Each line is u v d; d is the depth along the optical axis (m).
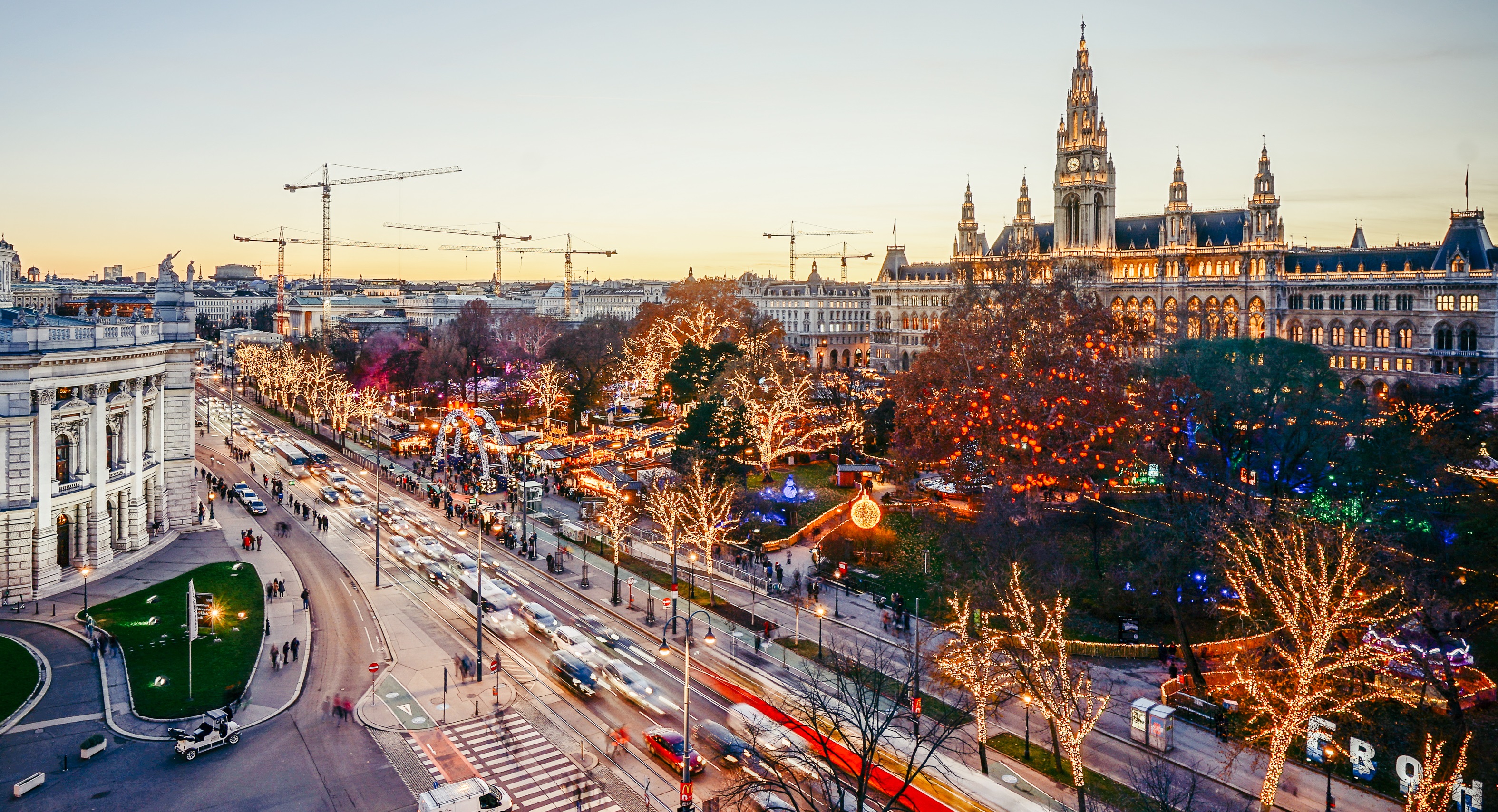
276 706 59.38
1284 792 50.03
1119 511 92.81
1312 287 199.25
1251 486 93.75
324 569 90.12
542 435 157.50
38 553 78.94
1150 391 91.31
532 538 95.94
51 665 64.50
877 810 47.41
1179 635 70.12
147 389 97.50
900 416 104.25
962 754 53.56
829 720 55.62
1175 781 50.97
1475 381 126.25
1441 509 78.25
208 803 47.84
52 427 81.38
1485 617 61.44
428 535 103.50
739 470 109.94
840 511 108.31
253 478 135.00
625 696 61.91
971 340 98.62
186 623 72.56
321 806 47.91
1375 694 53.91
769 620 75.88
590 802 48.84
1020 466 89.31
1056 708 50.94
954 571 80.62
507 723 58.09
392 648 70.06
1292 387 94.88
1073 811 47.72
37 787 48.62
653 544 99.75
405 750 54.38
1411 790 47.81
